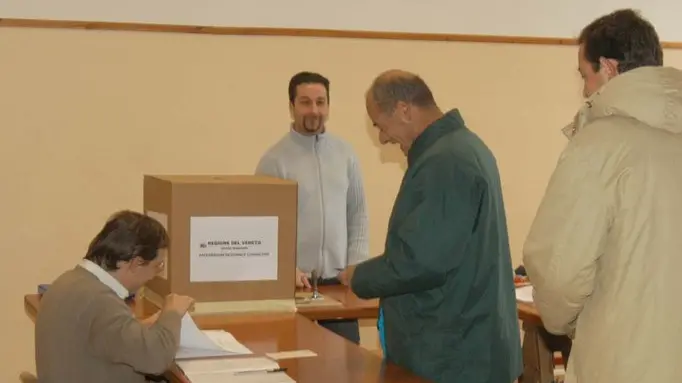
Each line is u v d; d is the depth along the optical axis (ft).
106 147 13.38
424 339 7.36
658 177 6.06
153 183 8.64
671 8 16.63
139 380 7.07
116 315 6.91
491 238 7.32
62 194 13.21
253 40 14.01
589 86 6.61
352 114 14.70
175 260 8.19
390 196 15.08
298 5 14.23
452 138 7.44
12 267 13.03
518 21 15.66
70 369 6.96
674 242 6.05
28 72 12.91
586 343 6.31
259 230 8.41
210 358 6.65
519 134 15.85
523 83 15.78
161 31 13.50
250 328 7.78
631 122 6.17
